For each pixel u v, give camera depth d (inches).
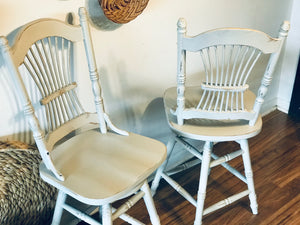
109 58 58.2
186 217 67.2
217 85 48.3
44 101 46.7
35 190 53.1
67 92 51.4
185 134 53.8
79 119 53.3
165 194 73.2
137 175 45.2
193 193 73.2
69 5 49.5
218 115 51.4
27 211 52.7
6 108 49.3
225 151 85.4
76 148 51.3
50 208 56.2
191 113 52.2
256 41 42.3
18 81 39.4
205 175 57.3
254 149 85.8
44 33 43.7
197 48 43.7
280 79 99.2
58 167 47.5
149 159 48.1
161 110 72.9
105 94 61.1
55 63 51.6
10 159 49.4
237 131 53.3
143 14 58.6
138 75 64.3
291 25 89.7
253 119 52.9
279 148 85.6
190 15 65.9
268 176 76.6
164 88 70.6
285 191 72.1
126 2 51.4
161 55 65.9
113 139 53.0
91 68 49.6
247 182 62.4
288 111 100.3
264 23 81.7
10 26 45.3
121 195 43.0
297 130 92.4
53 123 53.5
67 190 43.6
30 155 51.6
